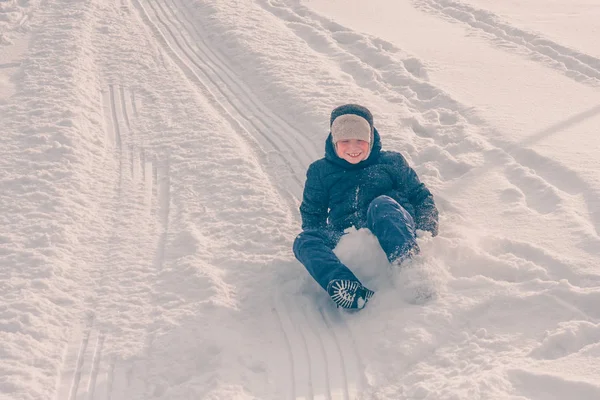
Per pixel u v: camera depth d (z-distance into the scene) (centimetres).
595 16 917
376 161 459
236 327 404
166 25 933
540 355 354
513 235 460
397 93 704
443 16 962
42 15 947
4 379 365
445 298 402
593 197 491
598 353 341
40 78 740
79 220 510
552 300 387
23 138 619
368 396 353
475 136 596
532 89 699
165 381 371
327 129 629
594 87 698
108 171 585
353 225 448
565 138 580
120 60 809
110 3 1012
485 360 357
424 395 340
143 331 403
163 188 559
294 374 373
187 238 484
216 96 729
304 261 415
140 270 457
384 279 423
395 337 381
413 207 460
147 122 667
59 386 371
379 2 1034
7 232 491
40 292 431
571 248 438
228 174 569
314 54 808
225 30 881
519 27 875
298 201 539
